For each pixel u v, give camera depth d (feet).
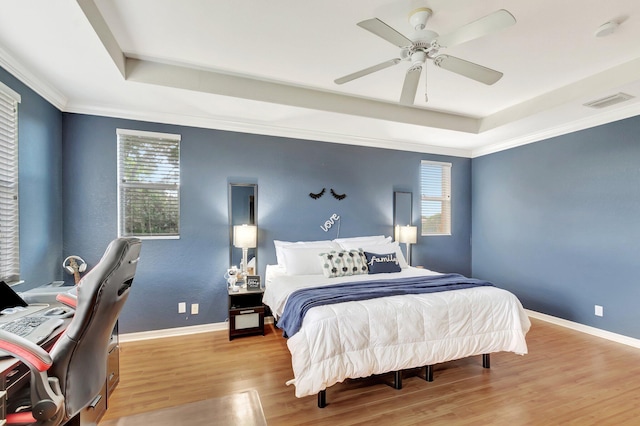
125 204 11.04
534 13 6.64
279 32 7.36
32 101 8.43
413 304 7.70
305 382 6.47
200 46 7.97
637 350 10.21
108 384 7.04
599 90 9.34
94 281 4.24
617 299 11.07
